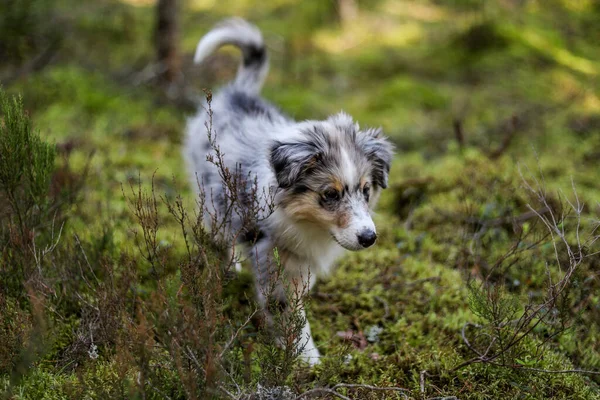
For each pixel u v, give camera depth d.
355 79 9.86
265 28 11.88
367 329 3.76
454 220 5.00
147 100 7.91
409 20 12.88
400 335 3.64
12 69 7.80
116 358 2.71
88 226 4.18
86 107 7.34
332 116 3.84
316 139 3.42
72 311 3.46
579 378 3.20
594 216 4.61
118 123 7.06
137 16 11.23
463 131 7.06
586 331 3.54
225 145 3.84
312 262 3.69
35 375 2.84
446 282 4.18
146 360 2.56
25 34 8.18
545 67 9.98
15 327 2.88
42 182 3.48
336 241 3.40
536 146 6.68
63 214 3.97
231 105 4.34
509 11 12.35
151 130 6.97
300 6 12.80
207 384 2.40
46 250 3.29
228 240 3.22
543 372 3.10
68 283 3.44
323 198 3.38
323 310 3.96
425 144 7.18
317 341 3.67
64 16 9.68
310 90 9.16
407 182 5.61
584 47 11.30
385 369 3.33
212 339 2.56
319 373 3.20
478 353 3.18
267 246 3.51
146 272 3.89
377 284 4.20
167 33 8.20
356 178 3.38
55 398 2.74
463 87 9.34
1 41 8.02
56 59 8.45
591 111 8.02
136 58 9.18
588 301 3.56
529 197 4.85
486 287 3.47
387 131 7.43
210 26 11.75
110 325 2.96
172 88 8.11
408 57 10.66
